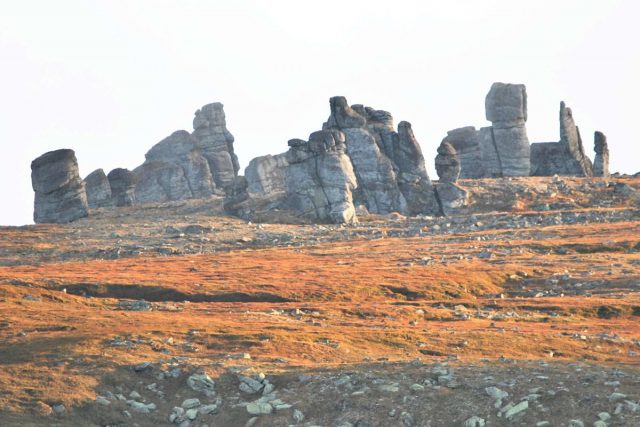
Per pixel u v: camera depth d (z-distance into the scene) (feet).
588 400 510.17
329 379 592.60
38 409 557.74
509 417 504.84
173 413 571.28
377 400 549.54
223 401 585.63
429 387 562.25
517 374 574.56
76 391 586.04
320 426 531.50
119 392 598.75
